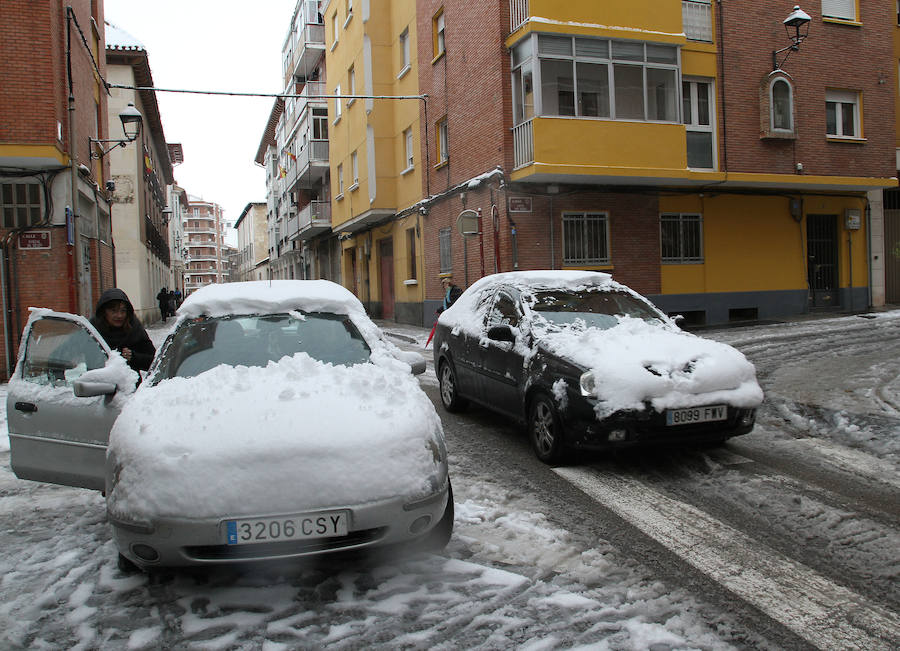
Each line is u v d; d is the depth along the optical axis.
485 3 15.91
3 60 11.59
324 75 33.16
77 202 12.61
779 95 17.11
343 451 3.21
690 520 4.32
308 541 3.13
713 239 17.33
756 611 3.14
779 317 18.00
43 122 11.77
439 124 19.31
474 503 4.69
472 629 3.00
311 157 31.77
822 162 17.70
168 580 3.55
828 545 3.89
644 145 15.16
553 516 4.44
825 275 18.84
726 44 16.72
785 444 6.12
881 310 18.75
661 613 3.13
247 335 4.46
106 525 4.48
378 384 3.72
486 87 16.03
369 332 4.63
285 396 3.53
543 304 6.61
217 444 3.19
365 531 3.21
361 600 3.28
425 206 19.92
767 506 4.55
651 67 15.41
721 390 5.34
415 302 21.67
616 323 6.32
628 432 5.14
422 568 3.62
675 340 5.80
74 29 13.48
